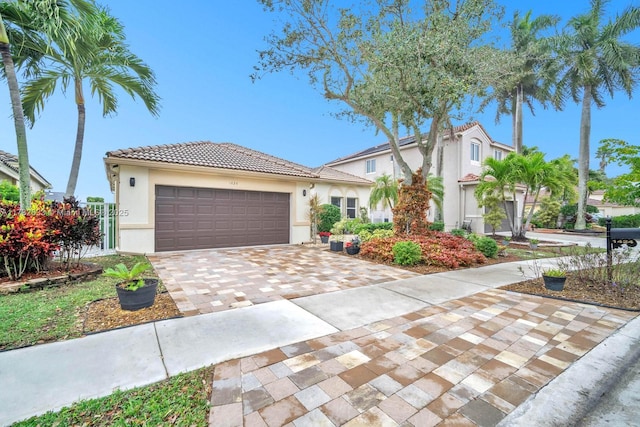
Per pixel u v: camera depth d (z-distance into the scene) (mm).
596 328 4301
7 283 5691
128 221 10141
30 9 6777
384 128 11023
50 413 2459
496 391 2824
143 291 4797
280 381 2934
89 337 3826
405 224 11414
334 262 9344
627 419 2533
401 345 3721
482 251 10516
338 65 9781
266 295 5805
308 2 8578
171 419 2406
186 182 11180
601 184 10453
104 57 9688
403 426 2354
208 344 3695
